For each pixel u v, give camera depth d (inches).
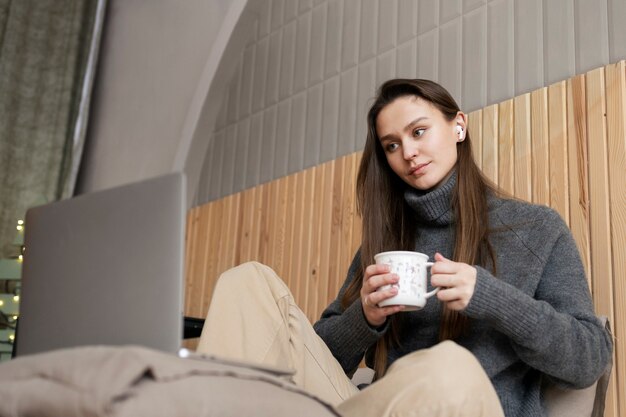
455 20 102.0
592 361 55.4
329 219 108.8
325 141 117.8
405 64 107.7
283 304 55.2
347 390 58.2
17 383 36.4
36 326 47.0
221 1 143.1
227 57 141.3
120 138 160.7
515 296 53.3
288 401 39.9
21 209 158.9
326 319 67.6
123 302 42.4
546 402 60.0
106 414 32.6
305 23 128.6
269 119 130.8
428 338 63.6
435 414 41.7
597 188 77.5
